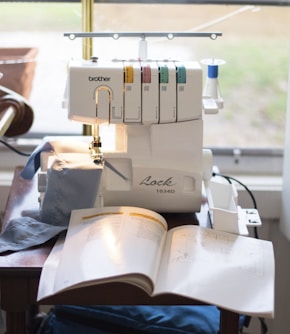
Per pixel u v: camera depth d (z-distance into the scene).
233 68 2.17
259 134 2.24
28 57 2.12
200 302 1.25
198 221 1.49
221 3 2.09
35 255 1.31
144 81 1.43
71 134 2.20
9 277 1.27
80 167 1.43
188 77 1.45
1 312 1.75
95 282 1.16
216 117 2.22
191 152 1.47
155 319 1.63
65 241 1.32
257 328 2.19
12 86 2.13
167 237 1.38
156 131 1.46
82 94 1.43
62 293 1.25
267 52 2.15
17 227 1.40
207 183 1.61
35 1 2.08
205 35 1.62
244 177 2.21
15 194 1.64
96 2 2.07
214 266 1.27
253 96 2.20
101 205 1.46
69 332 1.65
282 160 2.23
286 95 2.15
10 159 2.20
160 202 1.49
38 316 1.89
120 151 1.48
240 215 1.51
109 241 1.27
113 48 2.07
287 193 2.01
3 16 2.09
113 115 1.44
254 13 2.11
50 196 1.43
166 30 2.09
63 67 2.13
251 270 1.27
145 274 1.16
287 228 2.02
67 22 2.09
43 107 2.17
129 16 2.09
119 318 1.63
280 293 2.19
